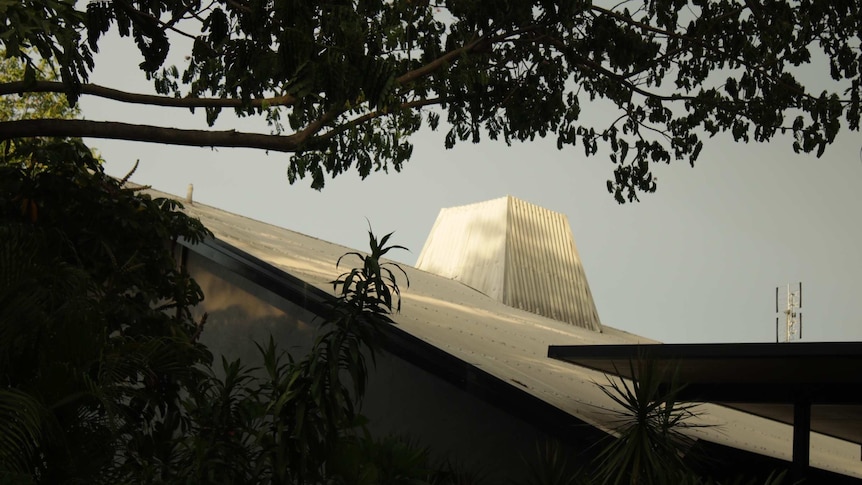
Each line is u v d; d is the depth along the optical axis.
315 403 7.15
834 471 13.87
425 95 10.16
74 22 5.72
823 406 12.10
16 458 5.30
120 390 6.73
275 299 11.45
